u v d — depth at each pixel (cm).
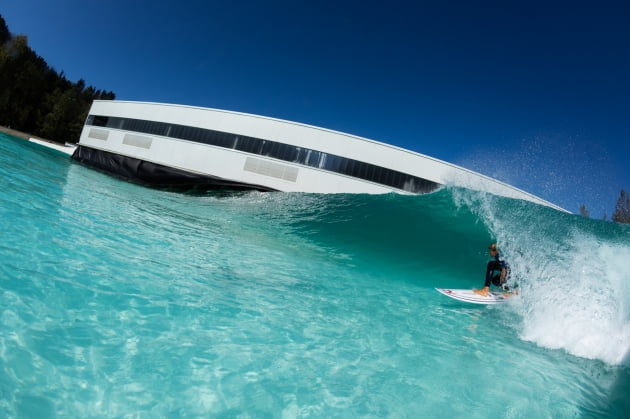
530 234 1030
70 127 5075
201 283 484
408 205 1402
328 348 357
